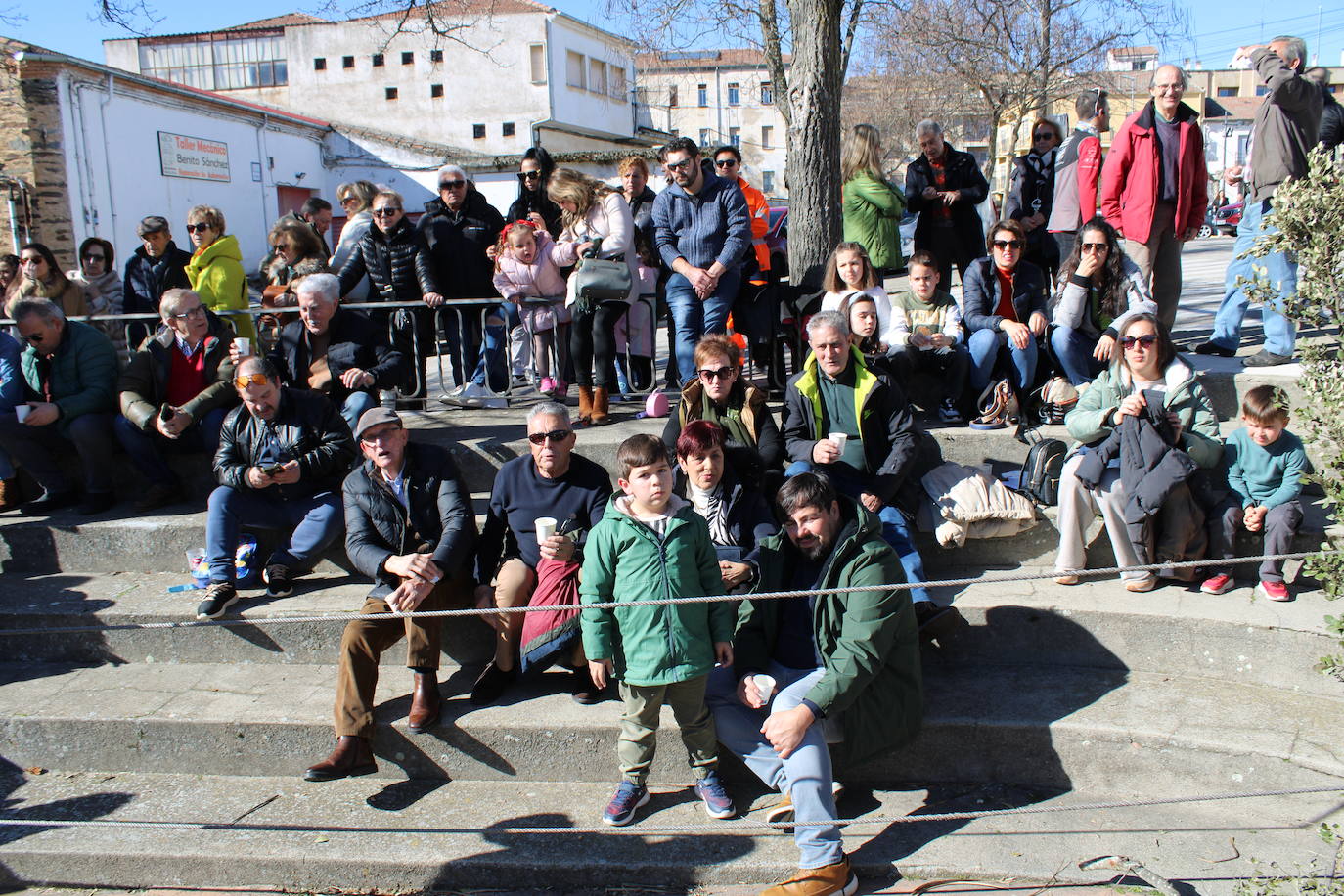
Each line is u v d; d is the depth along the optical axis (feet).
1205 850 10.79
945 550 15.42
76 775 13.35
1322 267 8.98
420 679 12.85
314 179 85.05
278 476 14.80
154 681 14.32
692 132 152.35
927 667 13.93
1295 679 12.51
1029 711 12.45
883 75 71.26
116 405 17.66
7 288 23.88
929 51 58.75
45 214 54.39
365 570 13.39
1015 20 52.37
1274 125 18.42
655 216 18.94
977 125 76.48
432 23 26.08
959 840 11.30
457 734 12.83
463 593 13.78
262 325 21.09
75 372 17.37
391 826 11.96
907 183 22.94
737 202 18.44
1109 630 13.41
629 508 11.80
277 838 11.74
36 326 16.83
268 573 15.16
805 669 12.12
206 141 69.31
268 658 14.71
